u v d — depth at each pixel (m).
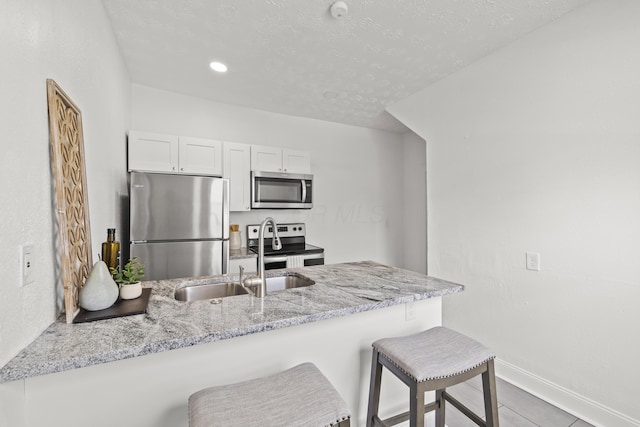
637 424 1.55
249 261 2.87
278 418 0.82
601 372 1.69
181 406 1.05
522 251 2.08
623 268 1.60
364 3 1.73
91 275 1.10
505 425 1.70
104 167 1.75
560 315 1.87
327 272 1.87
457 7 1.77
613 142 1.63
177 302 1.25
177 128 3.04
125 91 2.47
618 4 1.61
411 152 4.41
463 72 2.51
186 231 2.47
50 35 0.99
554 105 1.89
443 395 1.52
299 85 2.86
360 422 1.45
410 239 4.43
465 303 2.47
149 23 1.91
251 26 1.95
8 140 0.75
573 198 1.81
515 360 2.12
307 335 1.29
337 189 4.04
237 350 1.15
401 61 2.39
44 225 0.94
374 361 1.32
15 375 0.72
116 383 0.96
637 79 1.55
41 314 0.92
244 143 3.41
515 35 2.05
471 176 2.44
